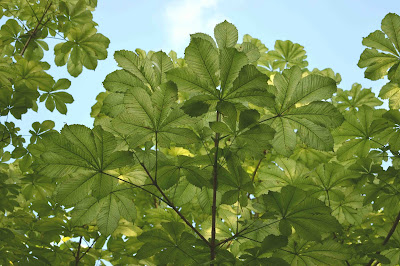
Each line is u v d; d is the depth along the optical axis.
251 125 2.03
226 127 2.04
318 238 2.08
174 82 1.96
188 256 2.14
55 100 3.22
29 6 3.70
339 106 3.60
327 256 2.19
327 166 2.50
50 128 2.82
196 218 3.05
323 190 2.53
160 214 2.74
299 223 2.08
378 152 2.54
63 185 2.04
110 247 2.66
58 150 2.02
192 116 1.98
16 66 2.83
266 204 2.08
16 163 3.59
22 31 3.54
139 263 2.56
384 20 2.39
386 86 2.52
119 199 2.15
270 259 2.06
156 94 1.96
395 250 2.53
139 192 2.93
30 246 2.60
